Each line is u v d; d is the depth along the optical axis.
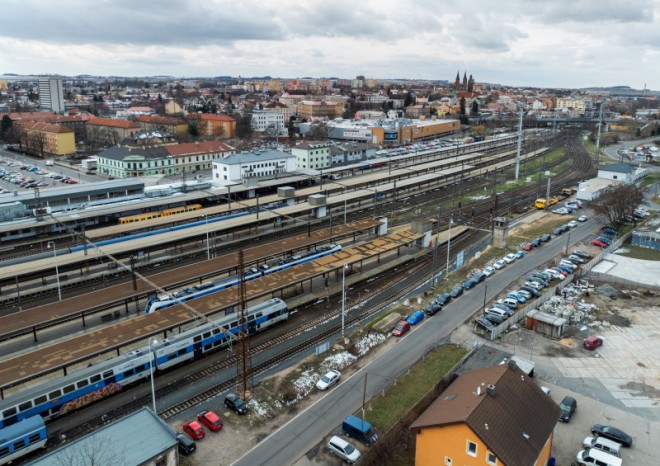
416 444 47.69
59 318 71.06
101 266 101.12
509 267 101.44
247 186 154.00
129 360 62.69
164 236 105.81
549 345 71.81
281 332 76.94
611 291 89.19
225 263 92.44
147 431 47.66
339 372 64.50
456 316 80.12
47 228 119.50
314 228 129.62
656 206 150.12
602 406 58.72
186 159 196.50
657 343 72.94
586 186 164.50
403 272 100.81
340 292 90.62
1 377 56.53
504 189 175.00
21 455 51.16
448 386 58.03
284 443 52.44
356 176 179.12
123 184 146.25
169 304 78.38
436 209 148.62
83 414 58.47
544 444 45.38
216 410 57.84
